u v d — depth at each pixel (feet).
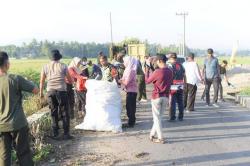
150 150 29.68
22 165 21.97
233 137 33.81
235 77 111.75
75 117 42.83
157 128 31.94
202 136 34.24
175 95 40.91
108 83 36.70
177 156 28.04
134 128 37.78
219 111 48.21
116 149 30.09
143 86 56.65
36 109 45.73
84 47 394.93
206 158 27.53
